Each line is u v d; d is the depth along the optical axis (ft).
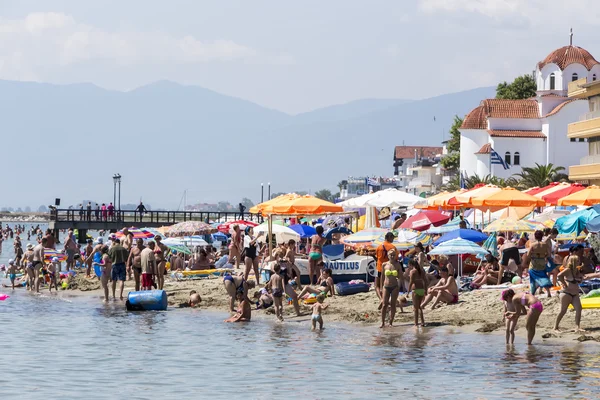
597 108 357.41
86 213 415.85
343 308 137.69
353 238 157.69
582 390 80.23
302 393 81.71
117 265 162.40
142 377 89.97
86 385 86.02
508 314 103.81
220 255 215.51
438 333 113.60
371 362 96.02
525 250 150.92
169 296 163.94
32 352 105.81
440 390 81.56
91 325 129.80
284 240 191.11
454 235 149.69
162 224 389.60
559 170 419.13
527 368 90.27
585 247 141.28
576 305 107.14
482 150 443.73
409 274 128.88
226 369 93.76
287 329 122.42
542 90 442.09
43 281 197.06
